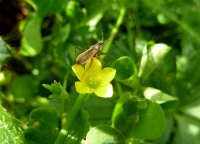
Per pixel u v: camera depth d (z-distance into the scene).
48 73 0.11
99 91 0.07
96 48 0.07
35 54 0.10
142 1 0.12
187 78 0.10
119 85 0.09
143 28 0.12
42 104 0.10
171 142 0.09
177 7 0.12
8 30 0.11
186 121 0.09
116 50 0.09
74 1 0.11
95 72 0.07
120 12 0.11
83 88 0.07
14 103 0.10
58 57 0.10
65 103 0.09
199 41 0.11
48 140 0.07
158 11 0.12
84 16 0.10
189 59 0.10
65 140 0.07
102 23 0.11
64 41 0.10
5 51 0.07
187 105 0.09
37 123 0.07
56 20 0.10
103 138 0.06
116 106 0.06
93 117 0.09
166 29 0.12
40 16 0.09
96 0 0.11
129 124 0.07
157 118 0.06
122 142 0.06
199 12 0.12
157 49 0.08
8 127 0.07
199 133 0.09
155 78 0.10
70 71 0.09
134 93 0.08
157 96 0.07
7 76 0.10
